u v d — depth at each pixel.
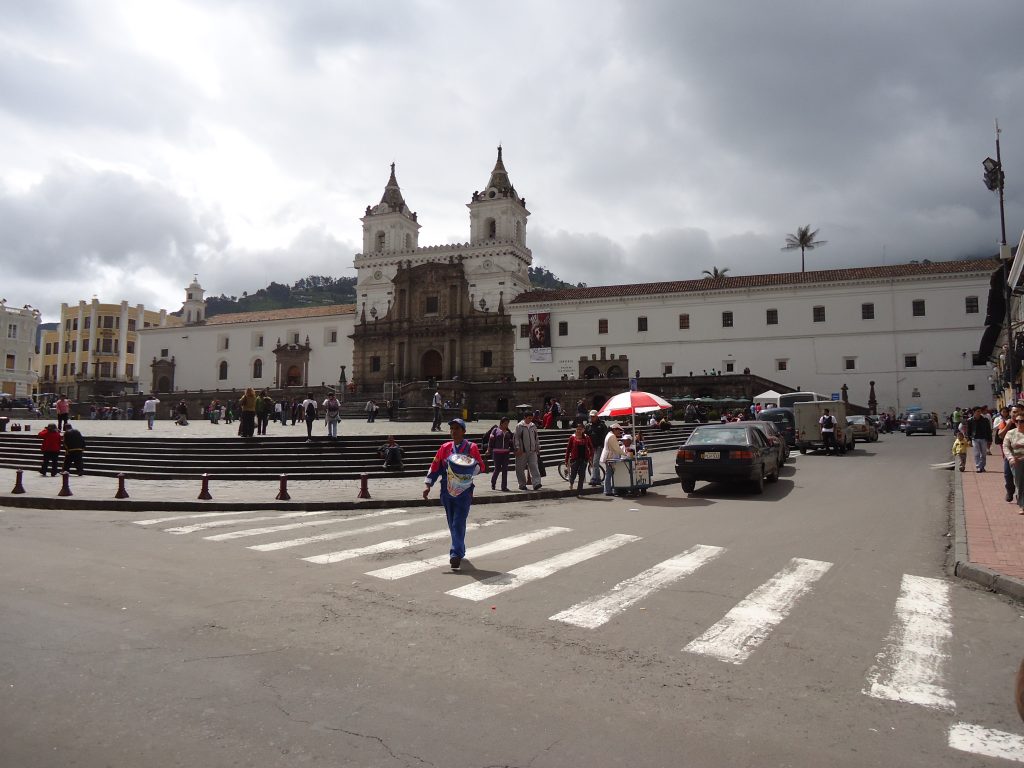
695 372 61.81
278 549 9.97
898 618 6.67
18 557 9.24
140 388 85.38
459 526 8.65
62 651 5.52
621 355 64.19
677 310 63.03
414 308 72.44
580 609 6.88
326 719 4.38
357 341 74.38
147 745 4.01
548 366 66.44
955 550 9.30
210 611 6.73
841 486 17.67
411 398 62.03
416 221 82.56
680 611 6.83
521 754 3.96
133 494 16.45
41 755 3.88
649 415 39.09
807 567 8.73
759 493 16.56
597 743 4.11
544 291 69.94
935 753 4.04
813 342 58.94
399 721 4.37
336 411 24.58
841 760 3.94
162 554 9.58
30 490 16.89
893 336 56.84
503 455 17.14
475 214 74.62
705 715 4.52
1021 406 13.13
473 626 6.33
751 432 17.06
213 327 82.75
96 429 35.19
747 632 6.19
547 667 5.34
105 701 4.59
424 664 5.37
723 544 10.23
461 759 3.89
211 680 4.98
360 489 16.78
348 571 8.52
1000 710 4.63
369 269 76.25
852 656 5.62
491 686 4.95
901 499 15.16
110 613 6.61
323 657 5.49
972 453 26.56
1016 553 9.06
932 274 55.78
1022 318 32.12
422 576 8.25
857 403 57.31
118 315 96.25
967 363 54.75
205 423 47.06
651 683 5.04
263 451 23.05
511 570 8.56
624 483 16.36
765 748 4.07
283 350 77.81
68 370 97.12
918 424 42.94
